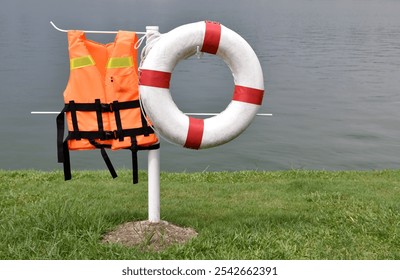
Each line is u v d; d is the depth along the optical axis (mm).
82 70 5566
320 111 31172
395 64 58125
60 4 195875
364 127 26625
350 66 55500
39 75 43656
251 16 140625
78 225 5746
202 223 6324
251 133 23531
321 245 5598
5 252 5305
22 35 79438
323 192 8141
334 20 132250
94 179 9008
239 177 9547
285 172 9945
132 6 179750
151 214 5898
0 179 8766
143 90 5445
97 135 5582
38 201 7309
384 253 5477
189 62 55719
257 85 5621
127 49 5586
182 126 5512
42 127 25312
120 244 5457
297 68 53094
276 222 6434
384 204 7066
